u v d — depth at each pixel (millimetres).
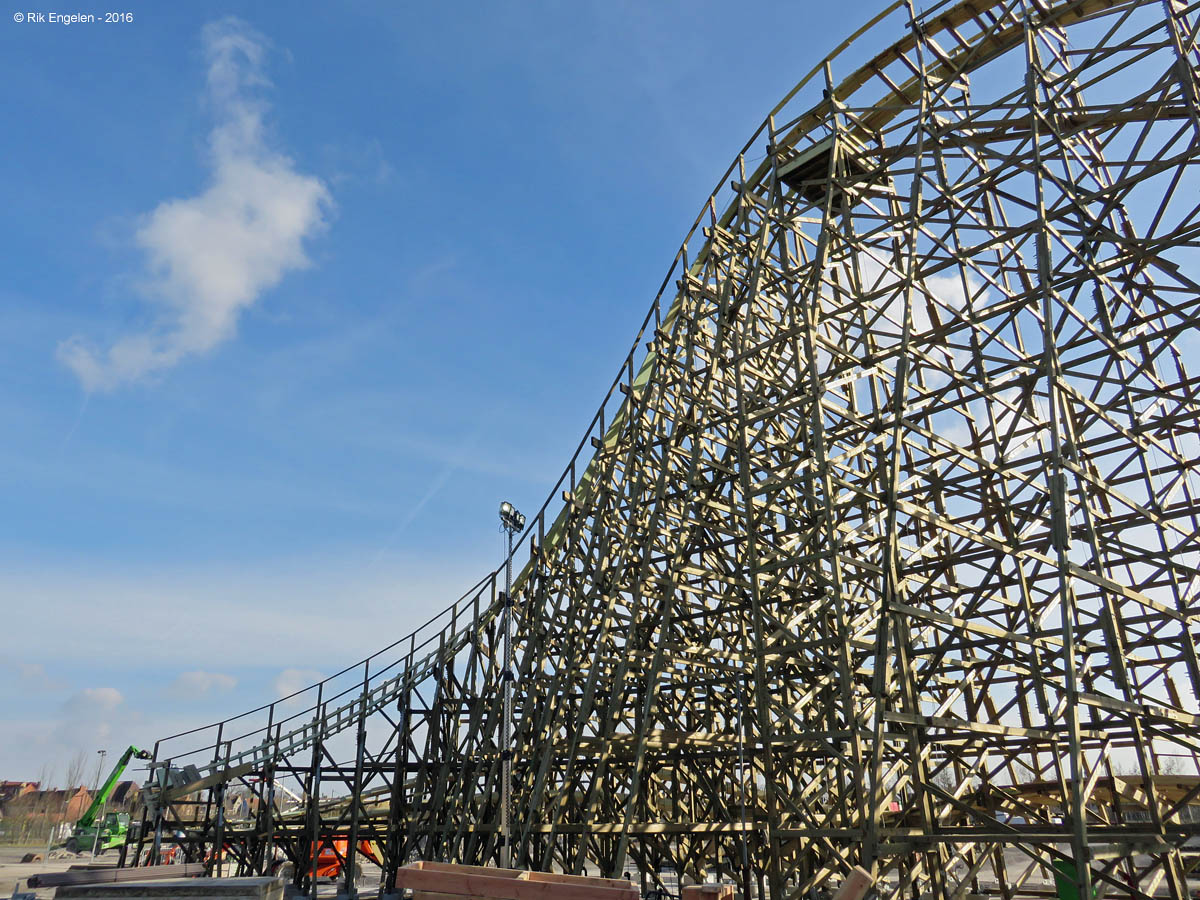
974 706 19703
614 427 29812
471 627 31500
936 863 18281
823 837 16328
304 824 32750
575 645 25156
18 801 130875
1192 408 18250
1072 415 19219
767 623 20375
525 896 14117
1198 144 15133
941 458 17859
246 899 16219
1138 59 17578
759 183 25344
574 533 27578
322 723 31609
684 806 26938
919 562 20969
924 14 19672
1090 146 19609
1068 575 13844
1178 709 17797
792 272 21016
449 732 30500
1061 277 18203
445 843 27719
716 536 23109
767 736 17938
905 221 18703
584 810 22406
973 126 18344
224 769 31922
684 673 23531
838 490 21641
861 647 17719
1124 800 21891
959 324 18312
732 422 21938
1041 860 14227
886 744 16656
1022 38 19656
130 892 16438
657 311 26734
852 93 23297
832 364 20438
